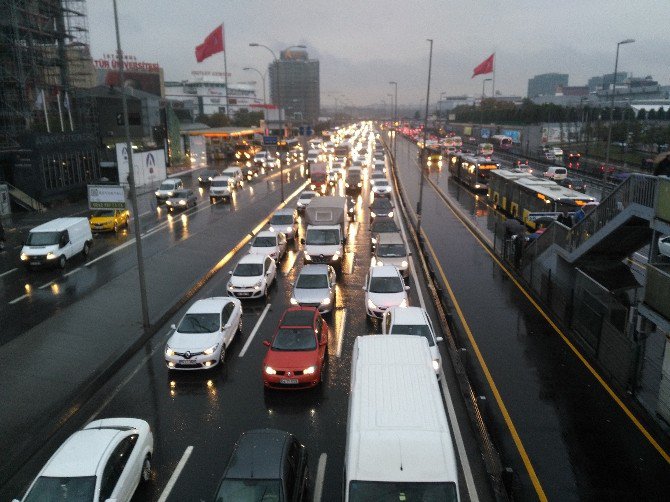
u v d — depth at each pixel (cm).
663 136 6906
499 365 1526
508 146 9888
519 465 1085
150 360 1598
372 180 5297
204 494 1001
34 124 4853
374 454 825
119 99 6969
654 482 1036
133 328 1811
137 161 5359
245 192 5162
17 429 1231
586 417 1259
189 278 2397
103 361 1565
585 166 6053
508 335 1739
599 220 1691
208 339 1519
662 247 1504
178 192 4241
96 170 5091
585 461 1098
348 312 1967
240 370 1518
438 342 1612
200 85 17650
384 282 1934
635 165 6097
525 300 2081
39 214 4019
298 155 9325
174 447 1152
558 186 3453
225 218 3822
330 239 2670
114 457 923
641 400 1323
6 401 1351
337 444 1155
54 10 5069
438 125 19425
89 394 1389
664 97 15450
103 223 3316
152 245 3006
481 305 2023
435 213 4025
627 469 1074
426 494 789
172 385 1438
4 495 1012
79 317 1892
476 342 1684
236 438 1183
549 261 2131
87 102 5812
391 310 1609
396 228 2995
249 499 818
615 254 1925
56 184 4431
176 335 1540
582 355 1595
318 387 1411
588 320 1650
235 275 2155
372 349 1102
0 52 4503
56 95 5259
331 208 2877
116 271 2494
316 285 1988
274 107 12688
